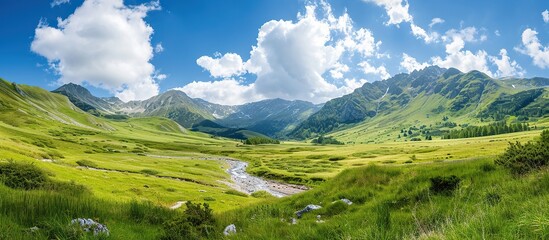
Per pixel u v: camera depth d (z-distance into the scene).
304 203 21.86
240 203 65.56
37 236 9.38
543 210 7.38
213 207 57.25
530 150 16.34
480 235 6.53
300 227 12.02
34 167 31.47
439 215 10.94
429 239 7.47
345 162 171.50
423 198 15.75
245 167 175.00
